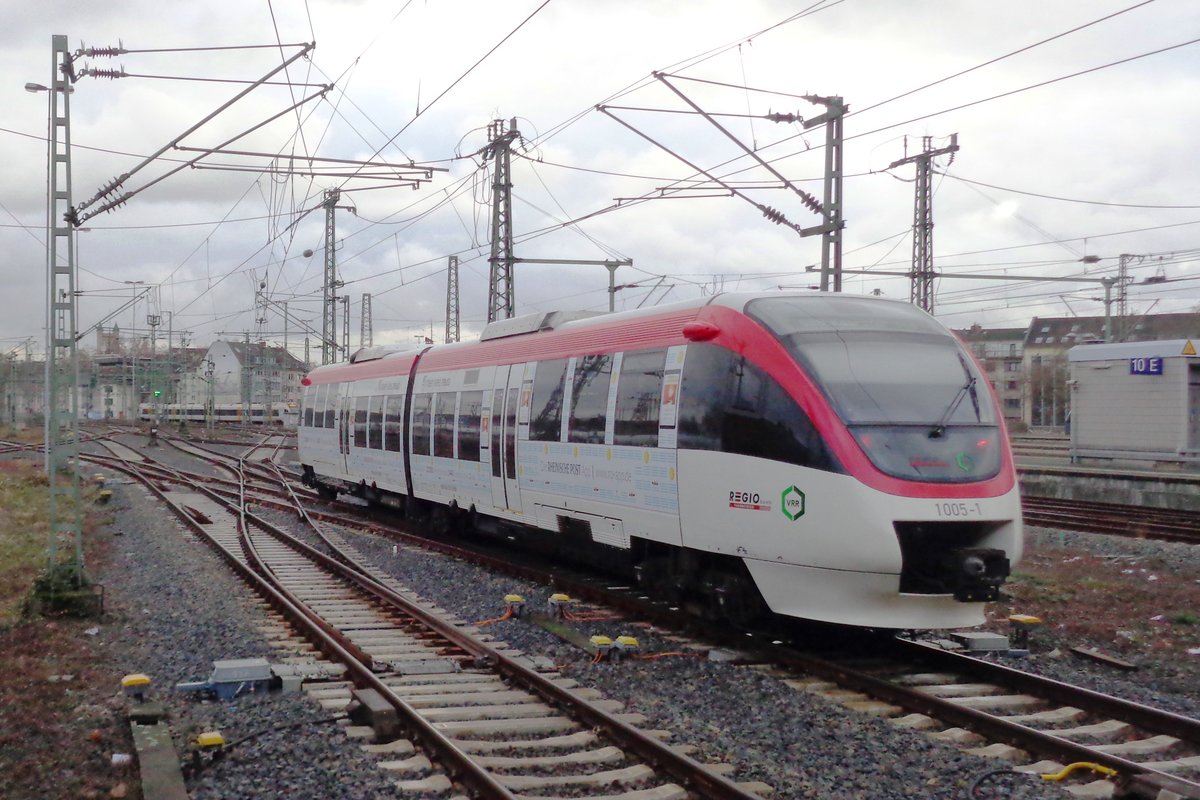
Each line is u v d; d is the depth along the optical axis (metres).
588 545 14.08
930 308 33.09
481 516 17.47
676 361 11.49
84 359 99.75
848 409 9.60
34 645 10.43
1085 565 15.69
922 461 9.45
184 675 9.33
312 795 6.38
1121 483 24.64
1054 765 6.93
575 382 13.73
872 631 11.01
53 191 12.16
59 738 7.57
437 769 6.83
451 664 9.80
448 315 47.03
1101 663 9.98
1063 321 96.81
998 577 9.45
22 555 17.81
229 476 36.41
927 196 33.19
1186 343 28.06
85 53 12.35
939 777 6.75
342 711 8.16
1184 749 7.39
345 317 39.59
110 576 15.54
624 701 8.57
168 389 91.81
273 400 107.69
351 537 20.22
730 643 10.62
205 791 6.49
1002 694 8.77
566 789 6.46
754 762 7.00
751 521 10.22
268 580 14.62
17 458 45.44
